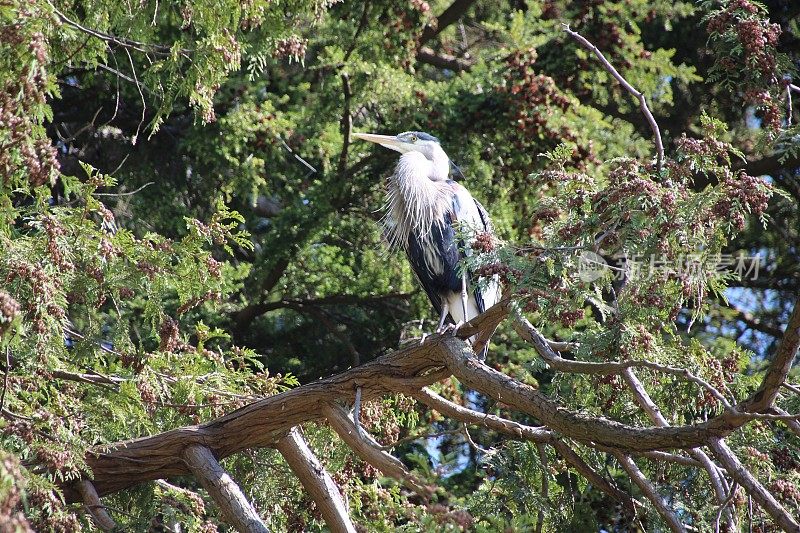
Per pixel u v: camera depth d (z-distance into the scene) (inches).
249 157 628.1
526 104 625.6
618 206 299.9
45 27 321.7
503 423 357.7
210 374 423.8
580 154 623.5
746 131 745.6
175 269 382.3
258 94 678.5
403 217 473.4
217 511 418.0
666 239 303.4
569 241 306.7
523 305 303.7
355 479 424.2
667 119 776.9
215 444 377.7
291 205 682.8
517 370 590.9
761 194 290.8
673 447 283.7
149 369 400.8
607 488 388.8
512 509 394.3
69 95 651.5
